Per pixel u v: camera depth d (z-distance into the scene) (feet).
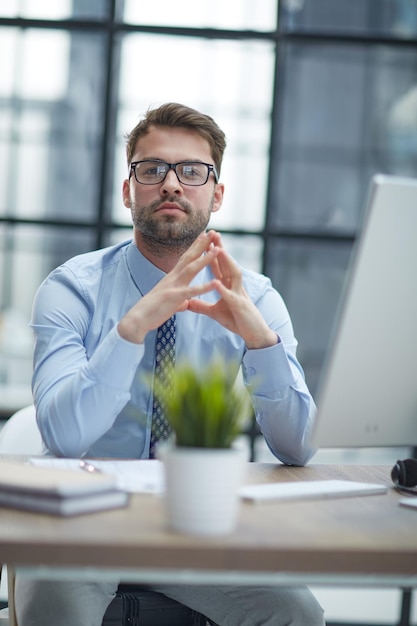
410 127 17.17
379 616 12.24
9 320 15.52
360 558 3.59
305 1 14.02
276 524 4.01
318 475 5.67
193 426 3.78
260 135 13.79
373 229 4.45
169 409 3.85
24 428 7.15
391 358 4.69
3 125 15.97
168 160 7.02
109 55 12.84
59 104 15.87
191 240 7.13
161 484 4.72
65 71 15.25
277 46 12.94
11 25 12.85
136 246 7.36
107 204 13.00
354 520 4.22
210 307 6.35
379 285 4.53
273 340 6.27
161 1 12.87
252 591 5.92
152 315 5.82
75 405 5.85
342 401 4.68
